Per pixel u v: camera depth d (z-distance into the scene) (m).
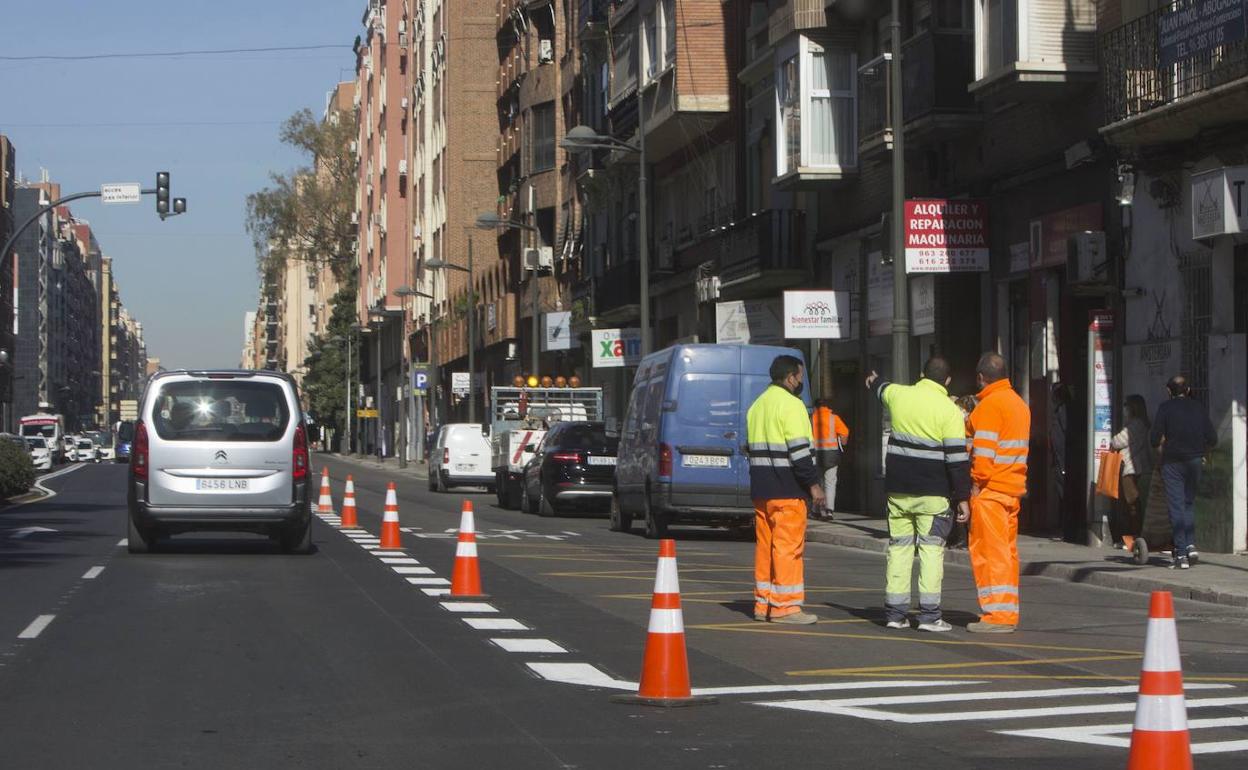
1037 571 20.02
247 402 21.08
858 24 33.75
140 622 13.84
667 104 41.06
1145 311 23.00
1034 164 25.83
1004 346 27.72
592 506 34.09
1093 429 23.11
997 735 8.87
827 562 22.00
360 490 51.09
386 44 106.50
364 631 13.30
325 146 106.62
